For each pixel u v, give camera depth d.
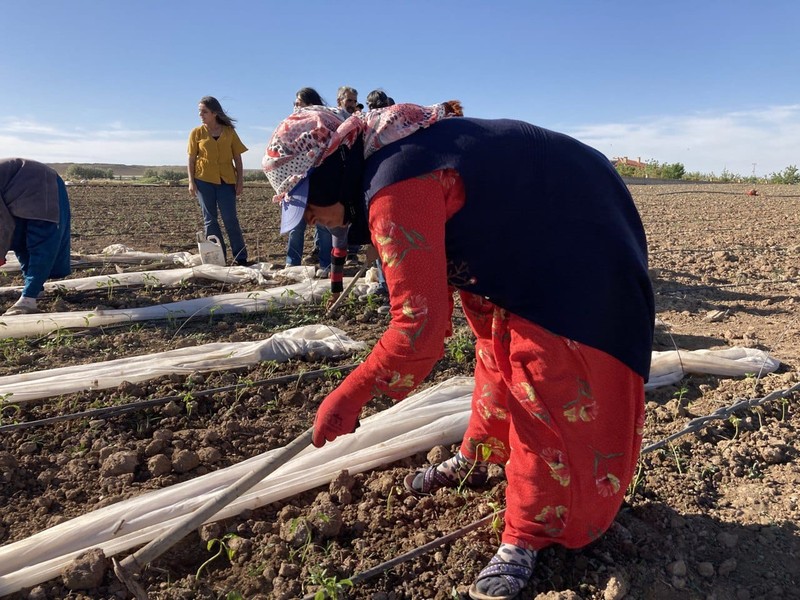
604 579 2.46
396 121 1.93
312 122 1.92
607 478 2.23
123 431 3.50
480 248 2.01
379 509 2.86
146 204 16.19
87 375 3.99
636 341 2.13
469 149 1.93
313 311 5.60
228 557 2.66
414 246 1.87
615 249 2.03
